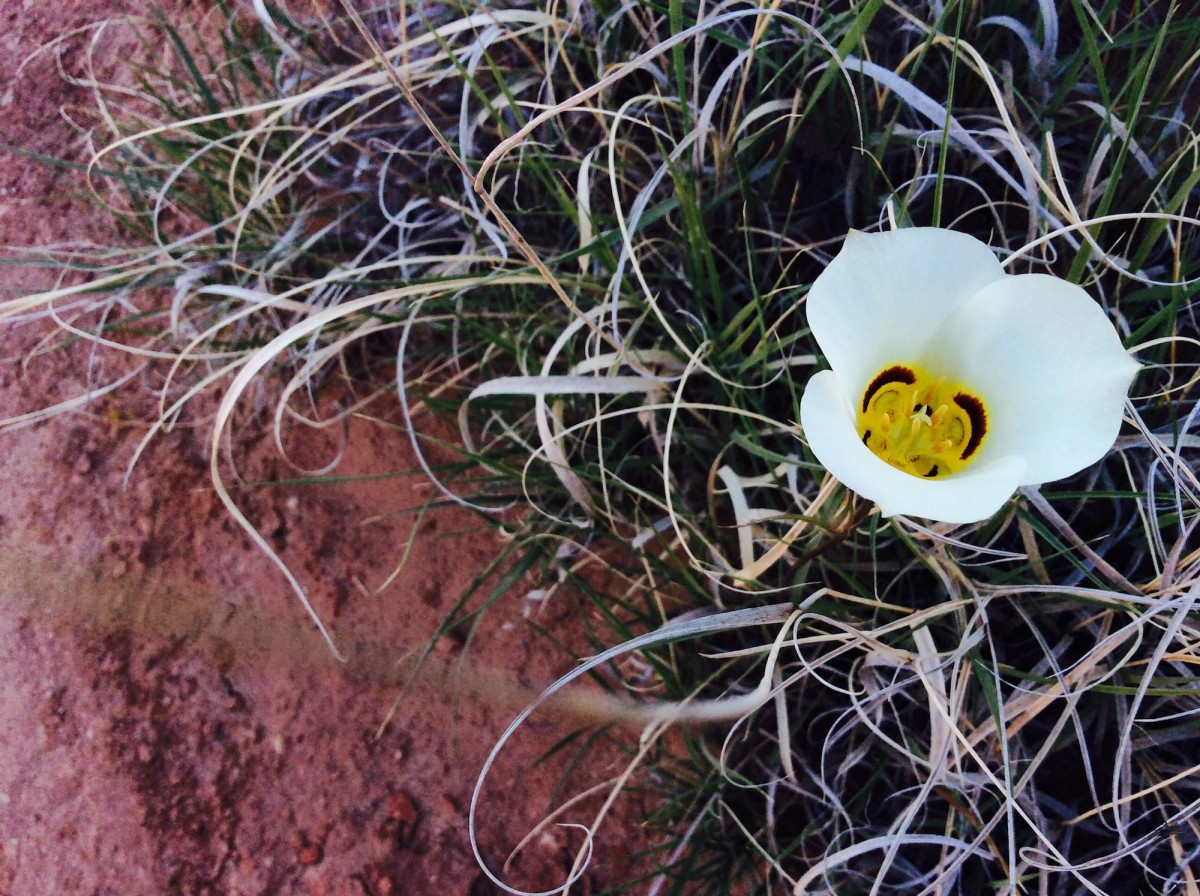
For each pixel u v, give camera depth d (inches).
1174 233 10.9
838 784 10.7
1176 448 9.6
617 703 11.1
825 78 10.2
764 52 11.7
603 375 11.7
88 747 11.3
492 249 12.0
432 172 12.7
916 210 11.5
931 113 10.3
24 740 11.3
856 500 9.3
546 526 11.5
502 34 11.4
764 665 10.9
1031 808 10.3
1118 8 11.7
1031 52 10.8
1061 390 7.7
